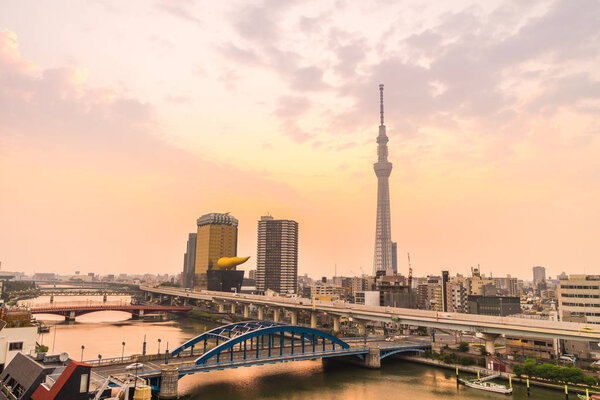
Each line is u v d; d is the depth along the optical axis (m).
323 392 107.19
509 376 114.06
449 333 166.00
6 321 83.06
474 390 109.88
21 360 71.88
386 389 110.81
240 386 111.50
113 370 98.44
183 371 101.25
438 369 136.00
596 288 156.50
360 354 137.50
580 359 130.00
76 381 56.59
